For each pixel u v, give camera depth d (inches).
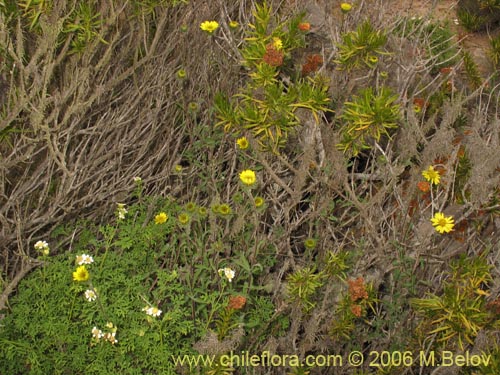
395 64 174.6
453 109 138.9
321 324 131.2
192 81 164.7
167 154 159.8
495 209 140.2
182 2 169.9
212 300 127.1
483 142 133.1
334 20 180.2
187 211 131.6
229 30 167.9
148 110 158.2
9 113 134.0
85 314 126.0
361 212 134.3
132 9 162.2
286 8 183.5
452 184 148.0
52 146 140.6
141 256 137.1
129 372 122.0
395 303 129.9
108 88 148.6
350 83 157.6
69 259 134.0
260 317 131.1
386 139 167.5
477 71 200.2
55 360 123.2
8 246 143.9
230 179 152.6
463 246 136.3
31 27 139.8
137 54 153.9
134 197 156.6
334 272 128.0
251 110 139.9
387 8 193.8
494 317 125.6
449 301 119.1
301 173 132.8
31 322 126.3
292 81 170.1
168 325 126.7
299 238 151.1
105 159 154.1
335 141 137.6
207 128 154.6
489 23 226.8
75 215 150.5
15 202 143.5
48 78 131.3
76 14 147.0
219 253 139.1
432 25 209.3
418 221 140.2
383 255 133.0
